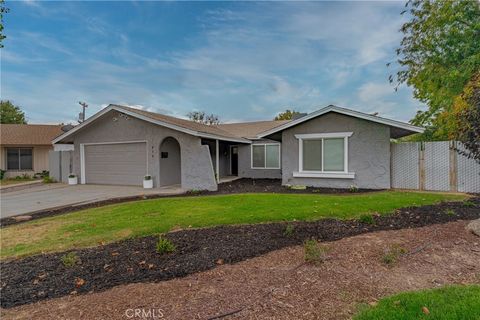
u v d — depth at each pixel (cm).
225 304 307
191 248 476
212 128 1891
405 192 1039
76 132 1599
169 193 1201
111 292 339
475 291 316
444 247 461
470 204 755
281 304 306
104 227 636
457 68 1416
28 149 2122
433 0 1552
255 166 1895
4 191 1393
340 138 1215
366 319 272
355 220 621
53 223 710
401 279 362
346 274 374
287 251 457
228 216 688
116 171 1550
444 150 1090
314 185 1268
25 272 407
